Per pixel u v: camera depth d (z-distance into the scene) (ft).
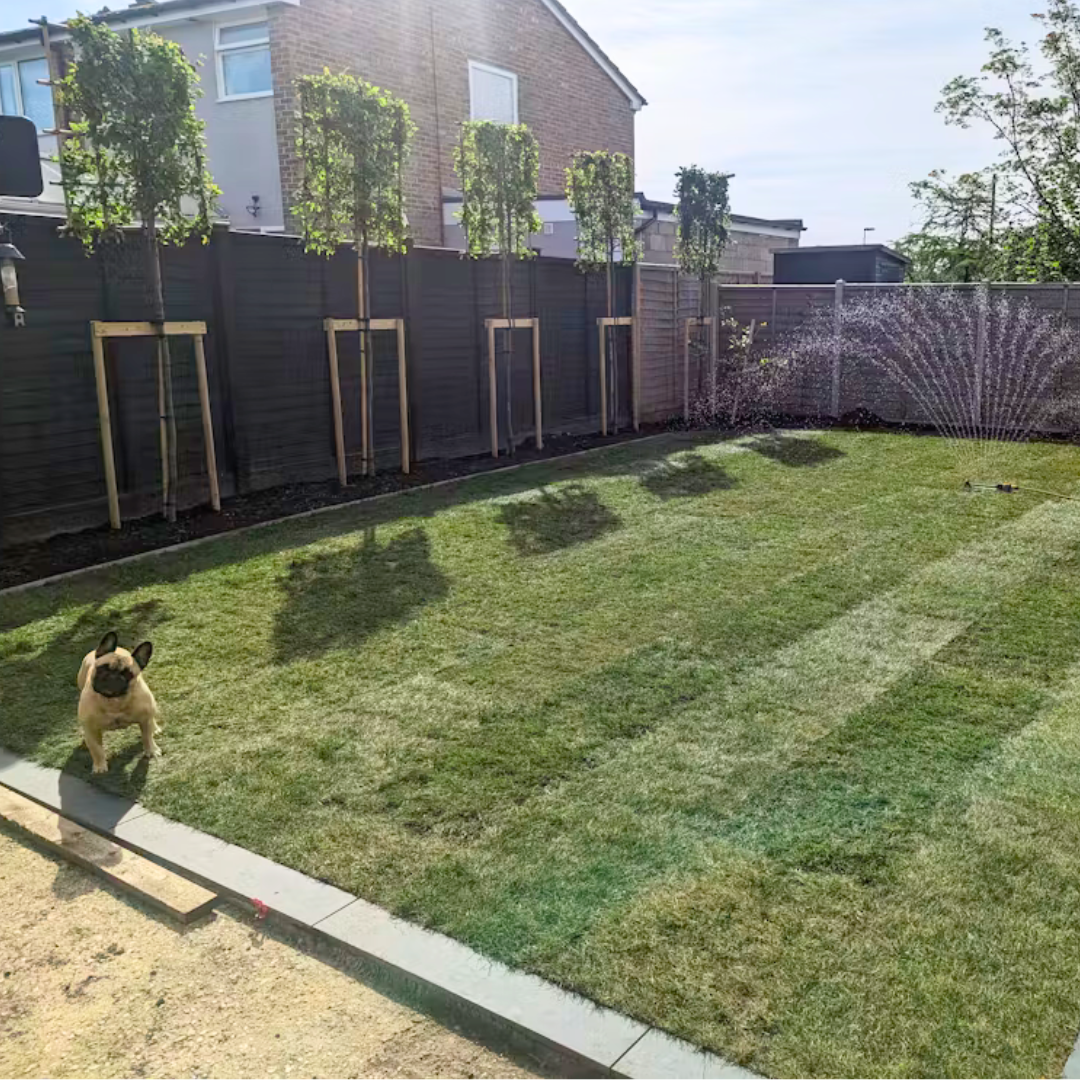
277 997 8.50
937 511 25.21
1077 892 9.32
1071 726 12.97
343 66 41.50
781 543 22.30
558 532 23.30
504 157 32.71
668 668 15.24
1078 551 21.30
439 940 8.87
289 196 40.27
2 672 15.47
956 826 10.54
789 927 8.88
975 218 64.59
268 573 20.06
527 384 35.35
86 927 9.53
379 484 28.14
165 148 21.90
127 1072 7.70
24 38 45.24
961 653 15.65
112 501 22.66
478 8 47.73
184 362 24.36
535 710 13.82
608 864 9.99
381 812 11.18
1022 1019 7.70
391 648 16.25
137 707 12.34
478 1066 7.68
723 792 11.41
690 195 41.45
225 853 10.44
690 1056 7.45
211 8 40.14
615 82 58.03
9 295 18.53
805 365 43.65
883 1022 7.70
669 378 43.06
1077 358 37.68
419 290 30.45
